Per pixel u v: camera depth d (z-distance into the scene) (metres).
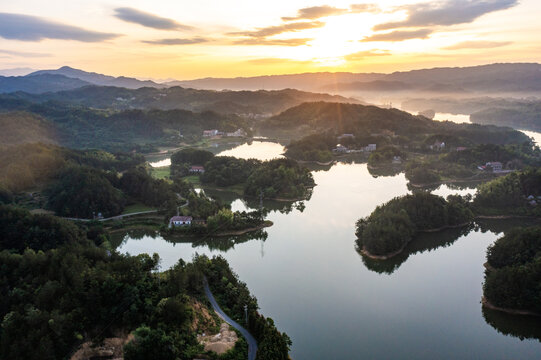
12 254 161.50
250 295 165.88
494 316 158.75
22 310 126.00
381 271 197.75
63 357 117.19
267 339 123.50
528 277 157.12
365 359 131.88
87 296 130.50
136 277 145.38
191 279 154.12
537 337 148.38
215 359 119.75
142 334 119.38
